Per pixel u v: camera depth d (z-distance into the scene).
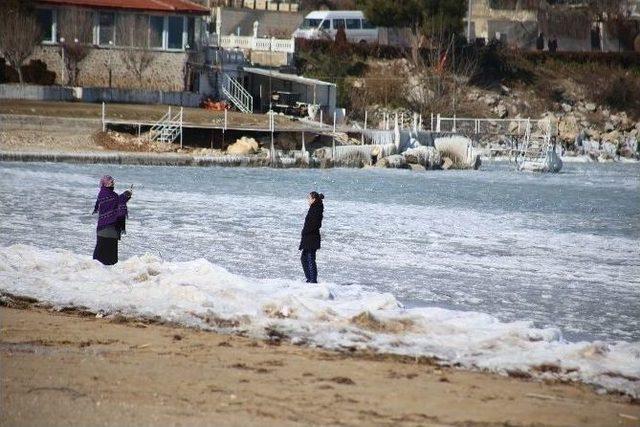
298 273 98.38
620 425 46.00
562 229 146.38
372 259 109.44
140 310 65.81
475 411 46.53
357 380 51.00
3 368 50.06
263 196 173.75
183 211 145.75
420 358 56.84
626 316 84.62
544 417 46.31
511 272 104.75
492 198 191.88
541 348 60.34
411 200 180.25
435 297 89.19
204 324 63.12
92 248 108.12
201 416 43.00
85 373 49.69
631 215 169.88
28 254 82.38
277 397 46.88
